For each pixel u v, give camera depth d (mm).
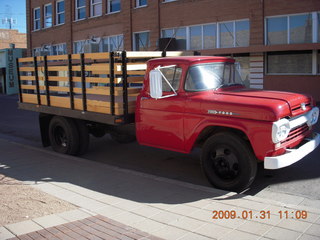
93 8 25016
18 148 8875
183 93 6012
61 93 8156
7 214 4523
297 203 5199
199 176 6738
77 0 26375
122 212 4688
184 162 7723
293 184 6012
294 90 16203
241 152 5348
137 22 21562
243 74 17719
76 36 26422
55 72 8234
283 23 16047
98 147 9352
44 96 8547
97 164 7184
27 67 8969
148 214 4609
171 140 6207
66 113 7887
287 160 5133
